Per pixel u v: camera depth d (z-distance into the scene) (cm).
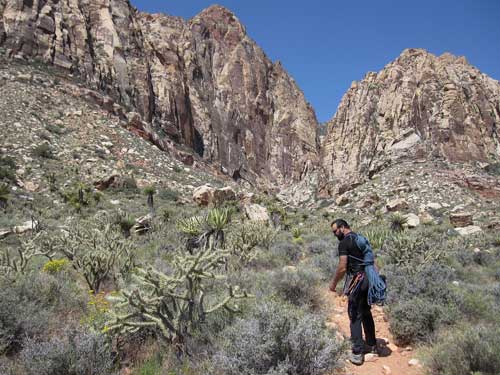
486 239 2011
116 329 426
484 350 411
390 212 3725
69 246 865
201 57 11356
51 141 4022
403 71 8356
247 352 375
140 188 3762
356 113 8400
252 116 11450
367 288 484
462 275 1067
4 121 3916
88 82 5897
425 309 561
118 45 6938
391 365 468
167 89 7881
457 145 6153
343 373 429
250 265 1040
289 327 398
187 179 4691
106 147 4441
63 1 6347
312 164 11700
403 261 1021
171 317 448
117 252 845
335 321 623
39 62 5419
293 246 1346
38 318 482
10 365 395
